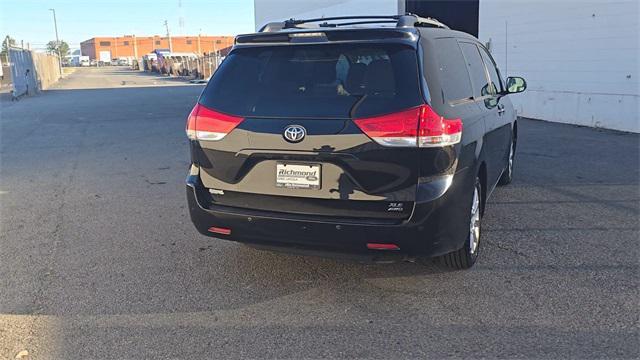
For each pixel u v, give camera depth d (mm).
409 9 16844
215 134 4027
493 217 5949
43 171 8992
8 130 14570
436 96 3777
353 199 3742
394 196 3686
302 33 3990
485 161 4664
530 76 14555
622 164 8484
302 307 3959
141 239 5496
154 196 7211
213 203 4137
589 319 3680
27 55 30750
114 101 24250
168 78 54156
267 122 3879
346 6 21359
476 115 4508
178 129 14141
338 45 3906
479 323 3662
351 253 3828
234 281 4430
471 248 4461
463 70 4734
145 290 4289
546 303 3920
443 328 3611
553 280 4305
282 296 4141
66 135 13375
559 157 9141
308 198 3826
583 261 4676
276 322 3746
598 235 5316
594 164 8523
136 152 10719
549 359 3221
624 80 11922
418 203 3641
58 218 6289
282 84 3971
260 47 4129
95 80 50562
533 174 7930
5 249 5273
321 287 4281
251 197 3994
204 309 3955
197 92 30219
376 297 4090
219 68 4234
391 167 3658
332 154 3717
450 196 3773
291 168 3838
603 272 4438
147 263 4852
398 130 3613
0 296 4223
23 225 6043
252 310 3928
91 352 3410
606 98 12391
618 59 11984
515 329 3574
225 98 4078
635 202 6418
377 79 3770
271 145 3852
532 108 14633
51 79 45719
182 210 6531
